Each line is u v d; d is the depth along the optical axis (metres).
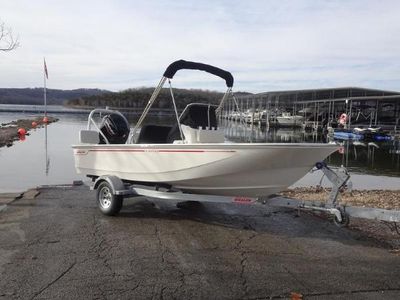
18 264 4.77
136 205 7.77
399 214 5.48
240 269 4.77
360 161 21.69
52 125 43.56
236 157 5.79
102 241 5.65
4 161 16.25
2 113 79.62
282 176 5.93
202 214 7.23
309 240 5.88
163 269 4.72
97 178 7.54
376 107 47.34
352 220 6.99
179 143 6.43
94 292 4.11
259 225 6.62
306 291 4.24
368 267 4.89
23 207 7.55
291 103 61.19
